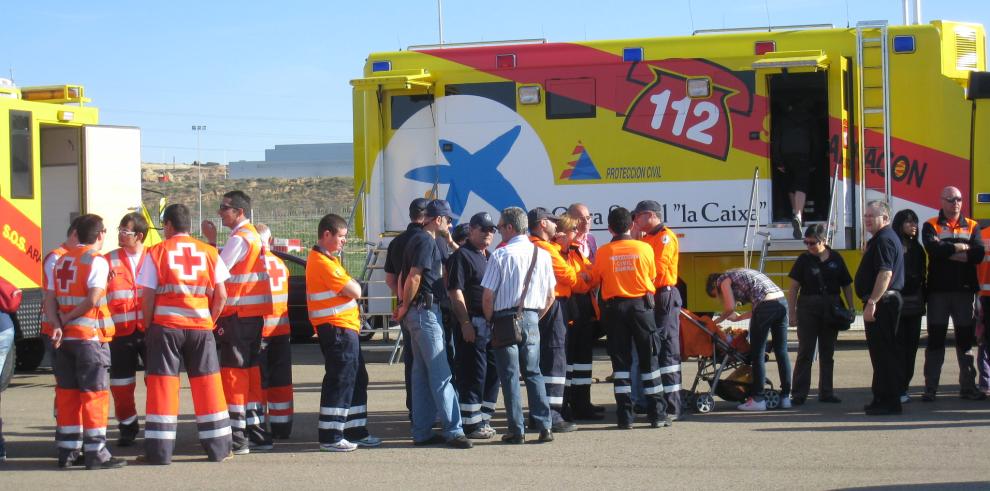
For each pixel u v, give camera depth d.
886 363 9.19
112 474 7.59
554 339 8.73
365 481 7.22
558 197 13.47
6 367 8.13
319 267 8.18
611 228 8.84
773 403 9.71
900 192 12.98
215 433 7.94
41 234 12.37
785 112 13.31
